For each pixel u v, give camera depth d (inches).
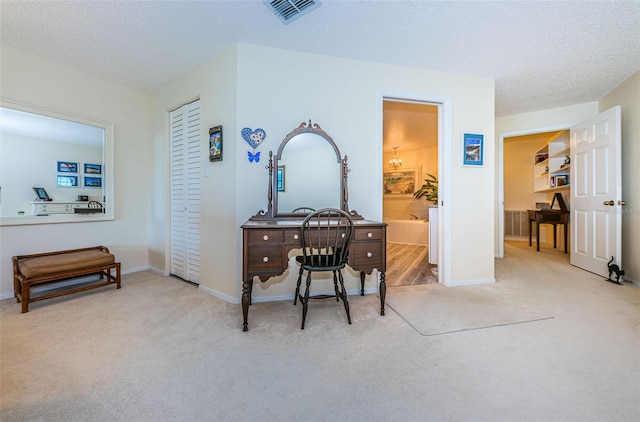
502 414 43.7
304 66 95.4
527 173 226.5
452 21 77.5
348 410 44.8
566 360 58.1
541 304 89.0
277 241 73.4
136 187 128.6
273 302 91.7
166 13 74.9
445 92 108.3
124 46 91.7
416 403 46.2
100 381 51.4
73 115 107.7
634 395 47.6
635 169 111.0
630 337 67.5
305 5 71.7
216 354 60.6
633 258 112.5
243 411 44.6
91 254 100.7
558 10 72.2
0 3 70.6
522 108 147.9
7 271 94.0
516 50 92.2
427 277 122.1
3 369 54.6
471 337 68.1
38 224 100.7
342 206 97.0
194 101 109.0
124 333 69.7
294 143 94.3
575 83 117.4
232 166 91.6
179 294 98.6
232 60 90.6
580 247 135.8
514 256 167.3
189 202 112.7
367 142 102.0
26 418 42.6
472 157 111.0
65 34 85.0
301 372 54.4
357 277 101.1
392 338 67.6
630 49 91.0
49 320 76.7
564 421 42.3
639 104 108.0
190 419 42.9
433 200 161.6
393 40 87.3
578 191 137.0
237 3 70.9
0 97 91.1
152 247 131.0
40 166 101.3
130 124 126.0
